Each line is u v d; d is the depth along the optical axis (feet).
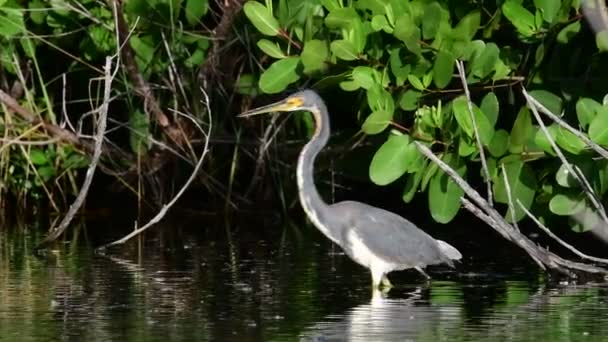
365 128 44.80
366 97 48.65
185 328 36.47
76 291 42.29
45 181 62.34
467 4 45.68
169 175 63.41
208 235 56.70
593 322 37.22
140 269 46.85
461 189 45.27
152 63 57.67
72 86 63.21
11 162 62.13
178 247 52.80
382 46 45.14
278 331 36.09
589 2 43.62
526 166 45.60
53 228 57.57
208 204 64.34
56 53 62.13
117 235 56.29
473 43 43.98
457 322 37.40
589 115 43.21
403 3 43.93
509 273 46.57
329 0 45.01
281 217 62.54
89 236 55.93
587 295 41.75
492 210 43.65
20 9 53.36
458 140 45.06
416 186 45.70
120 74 58.95
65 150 61.82
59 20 57.72
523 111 44.01
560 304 40.14
